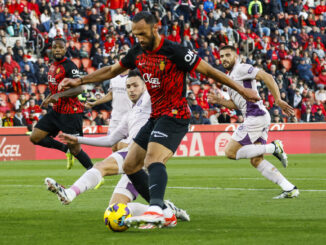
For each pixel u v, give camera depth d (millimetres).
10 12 80000
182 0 87000
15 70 72750
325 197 27156
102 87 75188
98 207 23359
